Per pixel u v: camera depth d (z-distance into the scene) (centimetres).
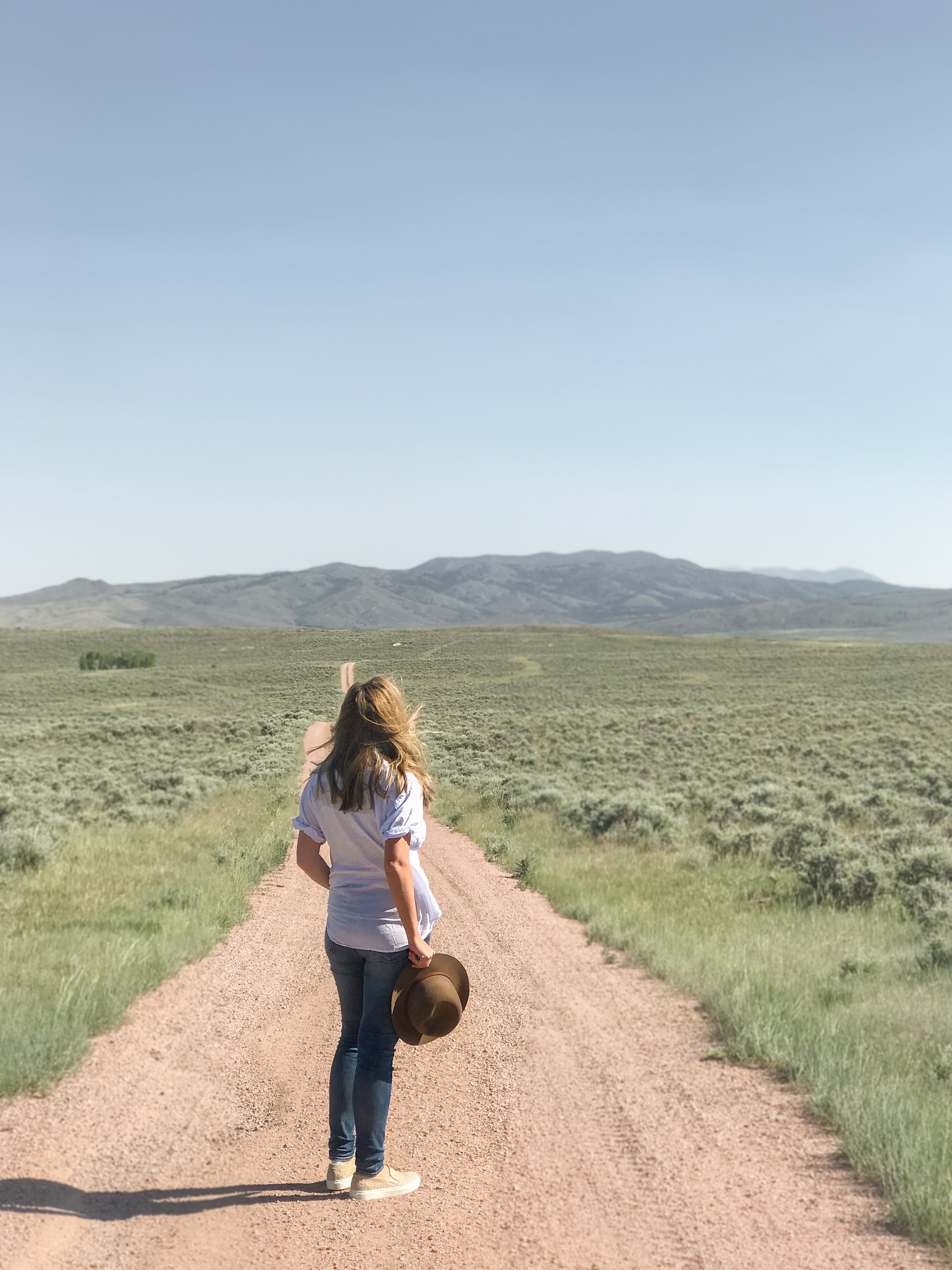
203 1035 704
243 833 2056
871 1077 582
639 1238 386
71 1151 454
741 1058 664
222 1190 419
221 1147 481
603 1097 586
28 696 10294
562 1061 666
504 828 2378
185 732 6600
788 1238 389
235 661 14012
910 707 6425
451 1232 382
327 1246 363
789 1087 606
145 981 833
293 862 1786
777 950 1043
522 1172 457
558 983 927
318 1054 674
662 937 1110
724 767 3928
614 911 1284
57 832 1903
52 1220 371
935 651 12725
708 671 11400
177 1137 489
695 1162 476
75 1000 712
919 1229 392
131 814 2355
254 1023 750
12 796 2369
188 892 1297
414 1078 629
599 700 8694
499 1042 718
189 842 1880
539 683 10569
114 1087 561
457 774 4003
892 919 1312
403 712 405
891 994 868
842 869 1459
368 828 398
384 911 398
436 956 405
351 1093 419
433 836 2298
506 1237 380
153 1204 399
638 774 3756
